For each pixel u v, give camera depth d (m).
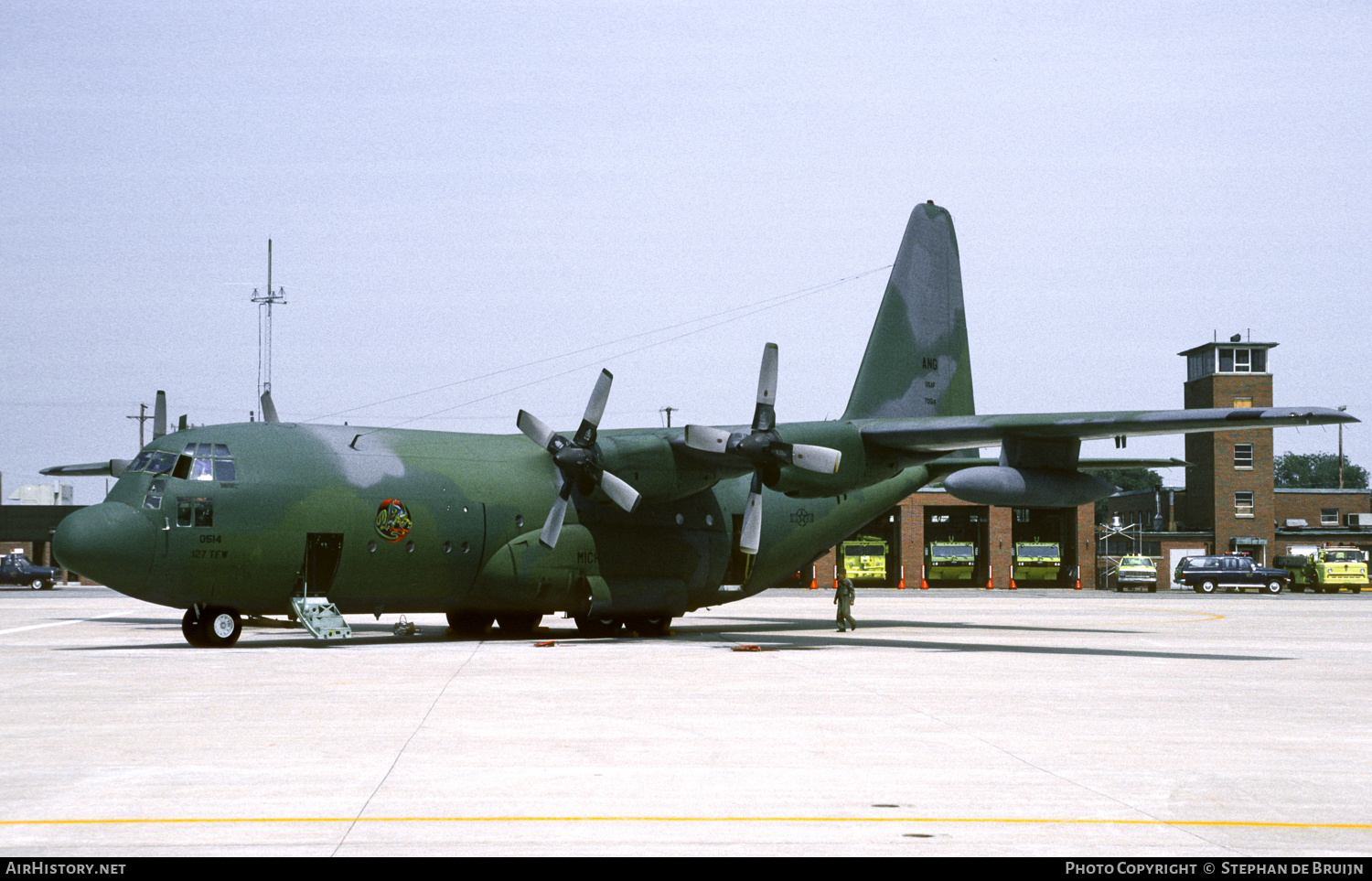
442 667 18.23
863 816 7.95
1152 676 17.50
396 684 15.66
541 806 8.20
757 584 28.77
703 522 27.12
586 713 12.91
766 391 23.81
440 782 9.01
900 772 9.51
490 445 25.44
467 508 23.77
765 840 7.30
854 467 25.14
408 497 23.05
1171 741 11.17
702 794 8.63
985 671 18.00
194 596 21.45
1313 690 15.76
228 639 22.56
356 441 23.42
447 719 12.34
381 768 9.55
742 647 21.98
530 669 18.00
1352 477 162.00
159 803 8.23
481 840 7.25
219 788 8.77
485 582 24.20
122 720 12.22
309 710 13.03
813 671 17.81
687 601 27.16
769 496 28.34
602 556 25.45
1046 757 10.21
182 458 21.41
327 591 22.61
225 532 21.22
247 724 11.97
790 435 24.03
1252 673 18.05
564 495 23.73
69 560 20.42
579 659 19.94
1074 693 15.09
